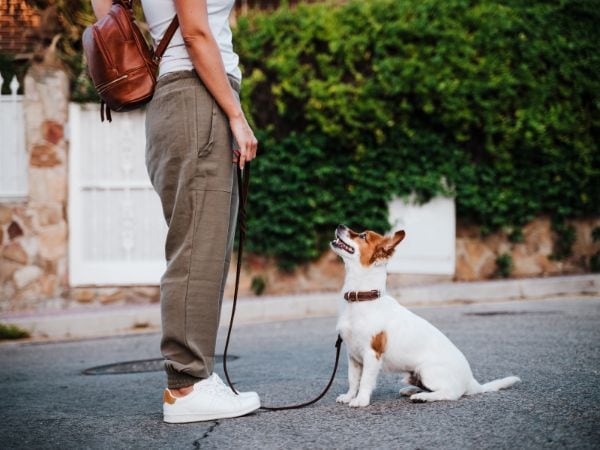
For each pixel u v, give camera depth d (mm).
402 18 9477
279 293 9680
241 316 8250
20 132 9242
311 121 9641
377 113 9422
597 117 10055
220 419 3406
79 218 9297
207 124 3316
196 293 3322
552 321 6590
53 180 9219
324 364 5180
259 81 9578
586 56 9945
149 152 3461
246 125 3389
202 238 3320
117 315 8078
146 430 3279
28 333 7785
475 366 4719
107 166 9375
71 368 5781
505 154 9797
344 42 9453
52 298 9180
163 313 3363
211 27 3455
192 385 3387
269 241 9539
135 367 5660
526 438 2910
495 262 10016
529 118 9727
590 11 9883
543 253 10148
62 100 9219
